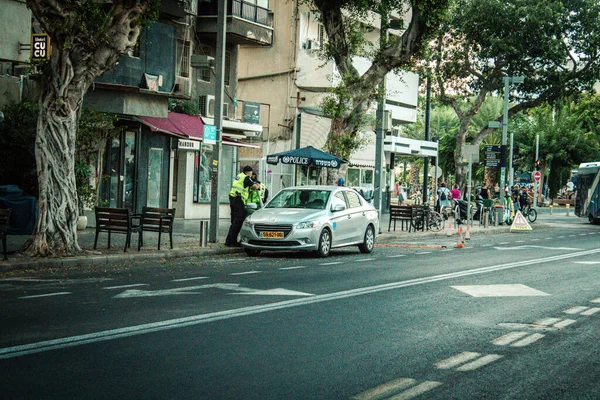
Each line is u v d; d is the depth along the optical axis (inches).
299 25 1608.0
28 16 940.6
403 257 760.3
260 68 1646.2
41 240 627.5
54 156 633.0
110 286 478.6
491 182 2186.3
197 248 754.2
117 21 644.1
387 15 1078.4
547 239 1141.1
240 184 796.6
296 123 1599.4
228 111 1390.3
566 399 238.2
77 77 633.0
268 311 392.2
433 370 272.8
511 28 1781.5
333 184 1080.8
